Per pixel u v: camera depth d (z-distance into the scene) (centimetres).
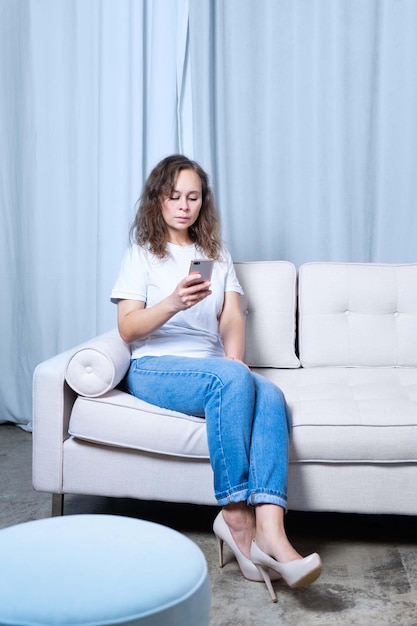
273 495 158
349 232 284
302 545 188
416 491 177
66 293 308
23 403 314
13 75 303
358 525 203
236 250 293
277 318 240
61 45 298
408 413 178
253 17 282
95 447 186
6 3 301
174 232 209
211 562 177
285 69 282
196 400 174
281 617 150
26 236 308
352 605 155
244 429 164
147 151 297
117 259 298
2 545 104
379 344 236
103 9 289
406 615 150
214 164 293
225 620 149
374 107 278
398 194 279
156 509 216
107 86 292
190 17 285
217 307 208
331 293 239
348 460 177
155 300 201
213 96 290
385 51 274
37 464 189
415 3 269
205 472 181
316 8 276
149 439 179
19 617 88
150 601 92
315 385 217
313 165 283
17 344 315
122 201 295
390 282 239
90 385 183
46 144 303
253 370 239
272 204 288
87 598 91
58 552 102
